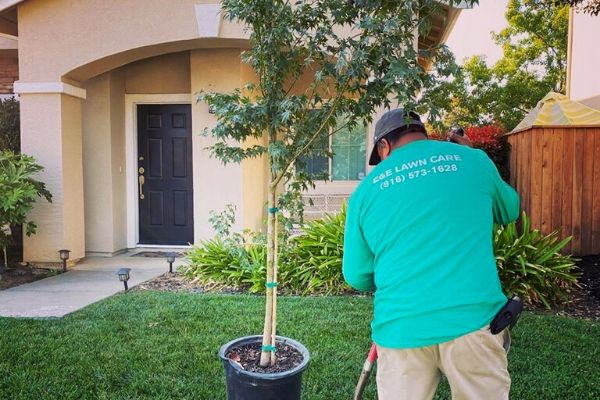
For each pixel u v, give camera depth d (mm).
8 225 6613
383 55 2305
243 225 7434
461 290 1709
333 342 3701
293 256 5426
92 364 3316
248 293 5273
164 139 8031
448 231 1751
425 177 1820
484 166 1906
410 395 1767
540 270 4703
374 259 1935
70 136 6727
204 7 6191
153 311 4473
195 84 7422
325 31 2543
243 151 2756
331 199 7781
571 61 10336
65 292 5398
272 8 2531
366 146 7703
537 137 6102
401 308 1744
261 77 2674
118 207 7824
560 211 6109
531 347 3582
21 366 3281
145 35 6328
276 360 2680
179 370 3236
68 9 6410
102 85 7520
